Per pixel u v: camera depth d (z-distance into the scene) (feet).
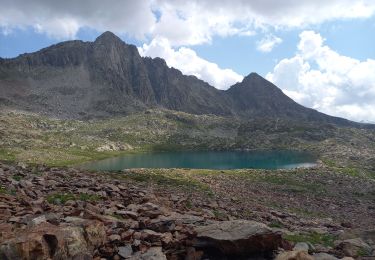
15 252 41.47
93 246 48.75
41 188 97.81
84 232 48.80
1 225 52.75
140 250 52.29
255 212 131.95
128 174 233.14
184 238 58.29
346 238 88.07
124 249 51.47
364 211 229.86
